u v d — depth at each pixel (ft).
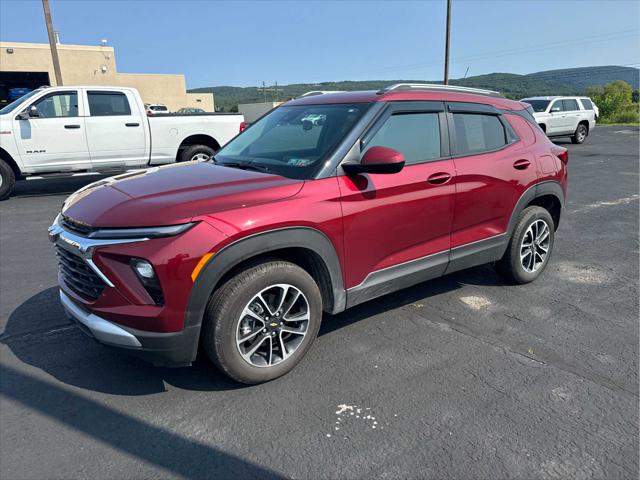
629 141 67.41
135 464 7.61
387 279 11.26
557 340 11.72
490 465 7.60
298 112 12.62
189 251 8.16
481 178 12.64
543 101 61.57
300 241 9.36
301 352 10.07
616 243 20.22
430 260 12.05
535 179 14.16
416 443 8.08
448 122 12.27
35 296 14.32
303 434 8.30
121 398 9.33
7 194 28.94
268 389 9.61
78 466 7.57
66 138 29.30
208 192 9.11
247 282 8.87
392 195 10.76
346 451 7.89
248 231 8.63
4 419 8.68
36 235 21.24
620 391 9.62
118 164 31.22
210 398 9.31
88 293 8.88
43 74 99.71
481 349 11.25
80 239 8.61
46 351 11.09
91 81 101.71
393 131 11.13
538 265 15.31
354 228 10.21
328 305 10.57
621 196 30.22
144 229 8.16
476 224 12.93
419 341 11.60
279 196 9.27
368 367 10.43
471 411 8.94
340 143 10.28
